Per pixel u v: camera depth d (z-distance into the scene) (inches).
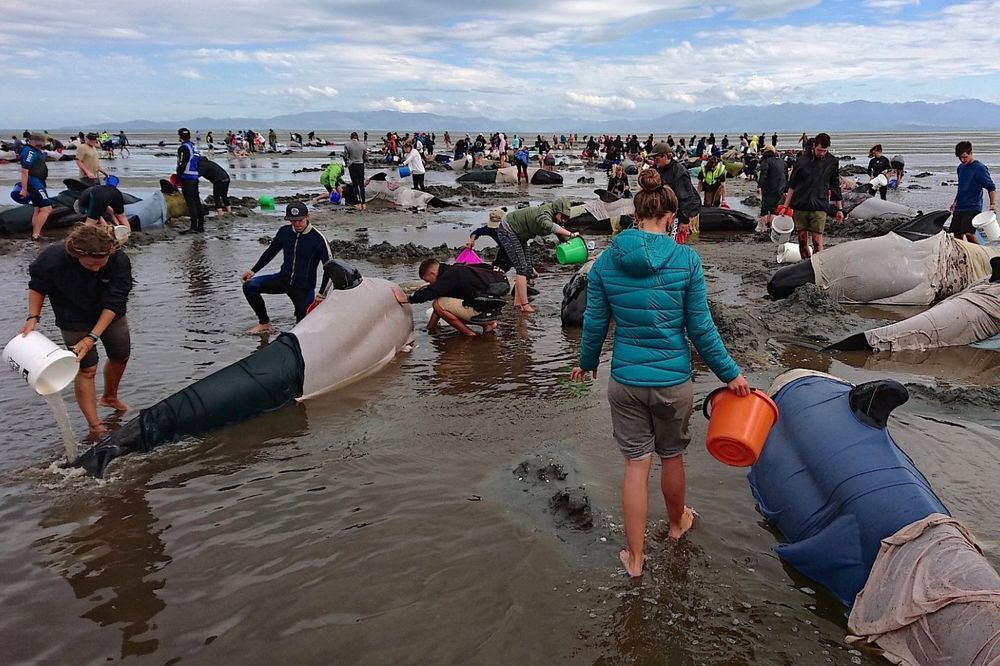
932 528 122.8
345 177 1272.1
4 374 259.6
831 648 121.5
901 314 336.8
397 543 155.3
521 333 318.3
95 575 145.5
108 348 216.4
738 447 140.6
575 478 180.4
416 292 303.1
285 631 129.0
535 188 1109.1
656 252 137.9
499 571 144.8
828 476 145.3
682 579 141.2
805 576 140.6
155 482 183.3
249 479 184.9
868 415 152.7
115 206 462.3
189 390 212.1
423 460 194.4
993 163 1590.8
